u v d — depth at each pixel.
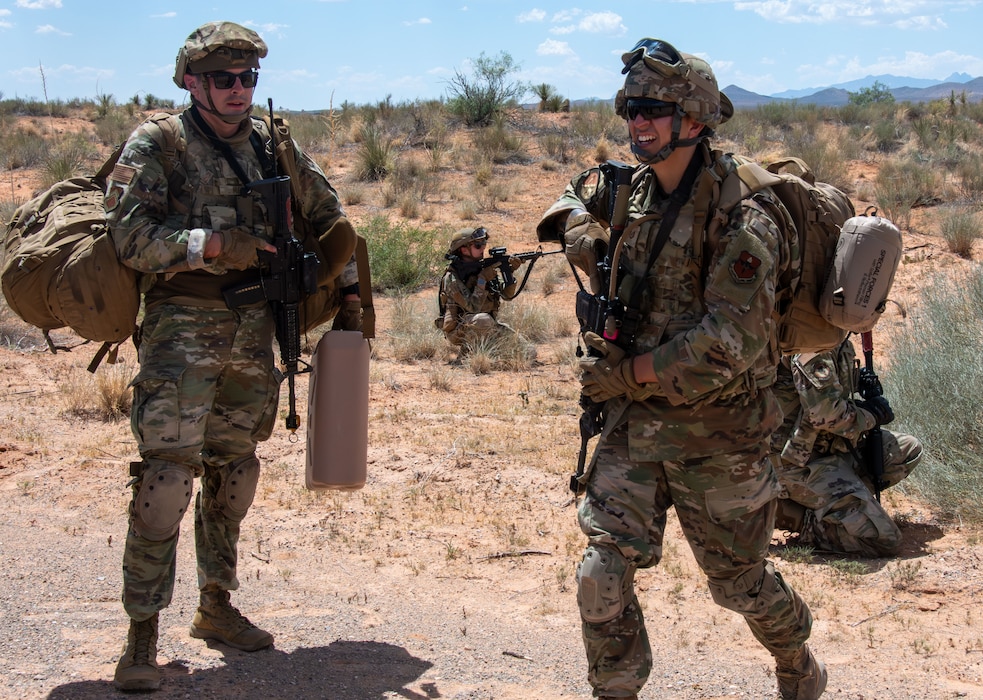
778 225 2.82
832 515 4.97
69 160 21.12
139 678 3.21
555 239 3.39
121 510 5.43
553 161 23.22
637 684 2.83
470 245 10.45
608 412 3.03
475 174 21.88
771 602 3.03
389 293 14.15
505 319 11.95
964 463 5.79
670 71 2.77
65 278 3.25
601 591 2.79
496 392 9.21
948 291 9.27
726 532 2.93
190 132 3.33
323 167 22.47
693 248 2.83
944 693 3.41
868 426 4.93
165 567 3.26
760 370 2.90
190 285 3.32
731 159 2.86
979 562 4.62
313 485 3.55
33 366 8.91
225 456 3.54
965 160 21.52
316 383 3.54
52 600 4.09
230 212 3.34
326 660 3.62
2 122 27.48
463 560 4.84
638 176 3.05
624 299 2.96
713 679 3.56
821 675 3.31
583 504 2.98
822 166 20.41
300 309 3.66
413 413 7.79
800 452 4.96
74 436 6.91
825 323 3.01
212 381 3.33
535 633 4.01
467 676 3.56
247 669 3.49
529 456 6.48
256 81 3.34
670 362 2.76
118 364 9.01
